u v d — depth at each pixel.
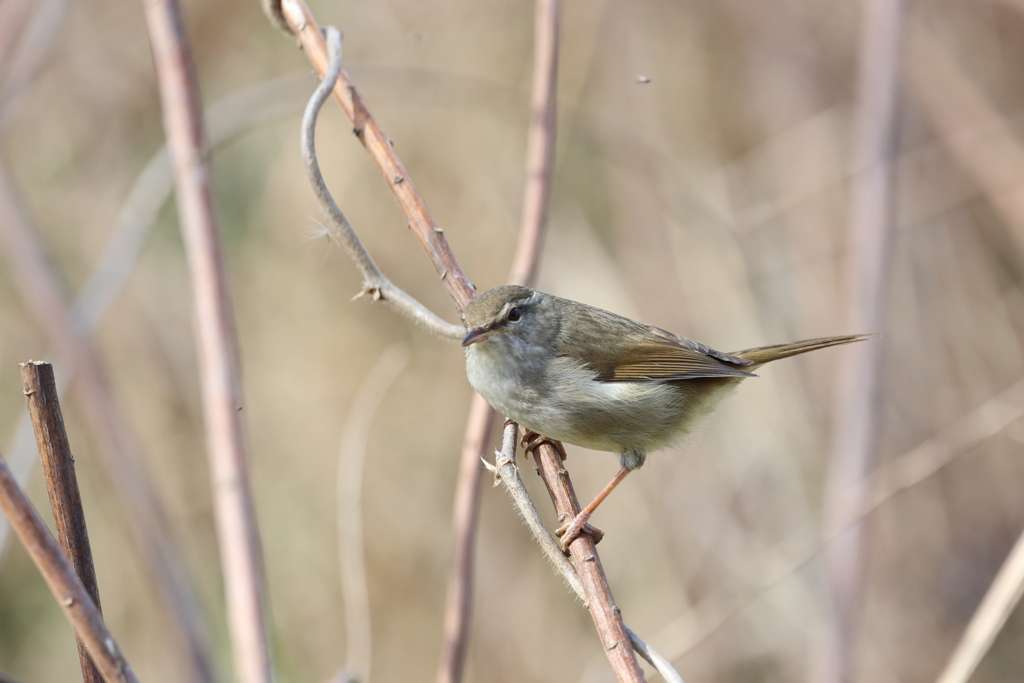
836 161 13.96
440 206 12.95
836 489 9.25
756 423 12.79
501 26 13.28
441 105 12.80
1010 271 13.84
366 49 13.37
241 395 6.06
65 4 9.31
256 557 5.14
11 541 12.10
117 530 11.39
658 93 13.96
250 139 13.69
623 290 12.86
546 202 7.52
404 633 12.28
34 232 7.73
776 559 11.60
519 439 7.83
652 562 12.52
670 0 14.12
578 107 12.36
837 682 8.98
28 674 11.86
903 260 13.74
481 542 12.59
